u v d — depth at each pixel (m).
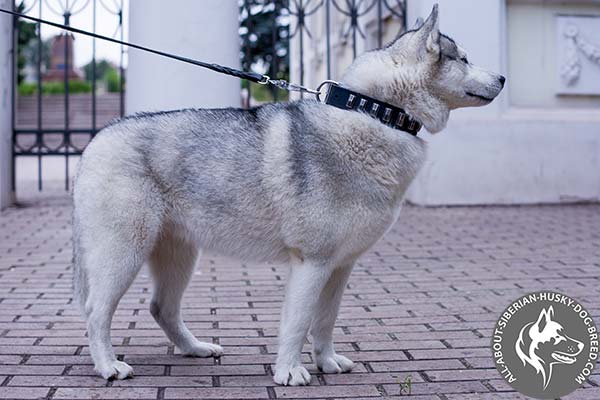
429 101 3.66
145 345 4.25
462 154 9.72
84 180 3.61
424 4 9.59
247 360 3.98
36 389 3.44
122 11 9.69
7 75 9.73
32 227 8.38
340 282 3.76
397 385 3.57
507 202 9.84
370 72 3.63
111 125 3.72
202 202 3.60
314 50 16.38
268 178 3.50
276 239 3.59
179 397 3.37
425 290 5.62
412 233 8.02
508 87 9.92
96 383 3.54
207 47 7.46
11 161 10.02
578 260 6.64
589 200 9.96
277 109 3.66
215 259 6.83
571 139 9.88
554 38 10.06
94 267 3.57
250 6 9.87
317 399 3.37
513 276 6.06
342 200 3.46
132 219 3.55
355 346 4.24
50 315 4.82
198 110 3.73
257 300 5.34
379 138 3.51
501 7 9.73
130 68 7.71
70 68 37.56
